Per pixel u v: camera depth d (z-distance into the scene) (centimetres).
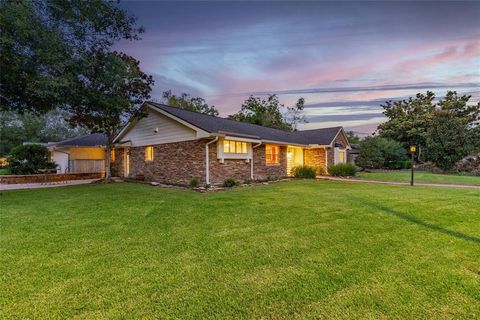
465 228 471
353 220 530
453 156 2048
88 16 1064
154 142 1374
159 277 289
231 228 479
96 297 249
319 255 350
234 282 278
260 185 1215
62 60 941
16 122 3303
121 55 1335
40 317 220
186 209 646
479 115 2527
